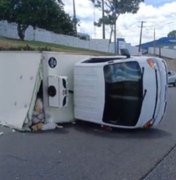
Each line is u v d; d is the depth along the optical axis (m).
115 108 10.48
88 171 6.93
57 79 10.54
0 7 52.50
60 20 63.03
